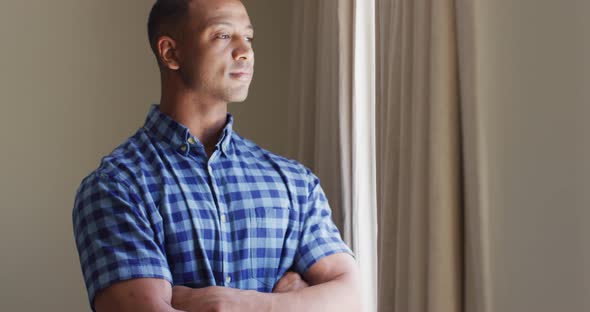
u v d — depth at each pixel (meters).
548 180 1.63
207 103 1.66
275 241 1.61
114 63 3.03
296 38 2.86
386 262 2.07
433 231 1.82
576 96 1.57
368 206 2.43
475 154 1.76
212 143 1.67
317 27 2.69
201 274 1.52
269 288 1.58
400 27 2.07
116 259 1.45
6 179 2.87
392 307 2.05
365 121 2.46
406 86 2.01
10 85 2.90
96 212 1.50
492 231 1.76
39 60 2.94
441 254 1.81
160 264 1.47
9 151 2.88
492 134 1.77
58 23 2.98
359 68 2.47
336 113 2.48
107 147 3.00
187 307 1.45
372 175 2.44
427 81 1.91
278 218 1.62
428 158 1.88
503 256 1.73
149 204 1.52
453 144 1.83
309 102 2.72
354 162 2.44
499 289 1.74
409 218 1.97
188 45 1.64
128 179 1.54
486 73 1.78
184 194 1.55
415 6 1.96
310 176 1.75
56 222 2.92
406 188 1.98
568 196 1.58
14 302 2.84
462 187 1.84
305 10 2.75
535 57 1.67
